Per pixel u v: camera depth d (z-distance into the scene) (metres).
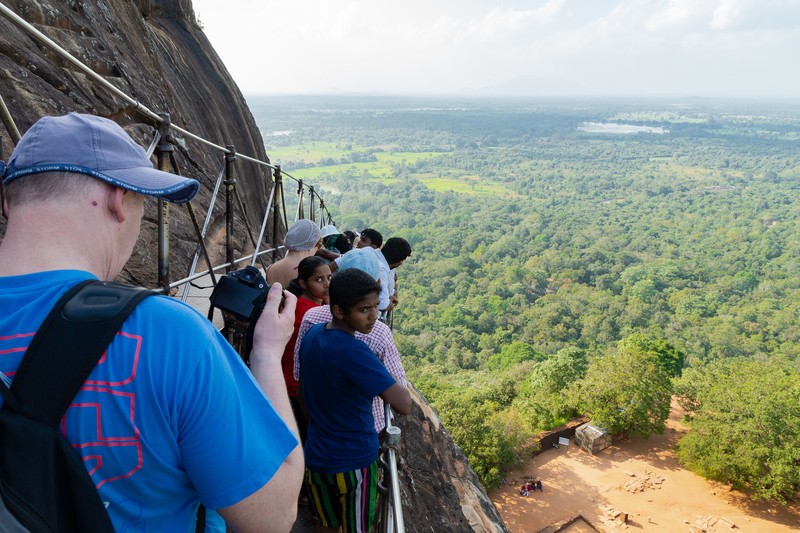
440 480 7.36
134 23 7.61
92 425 0.89
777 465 23.33
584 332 70.62
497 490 25.55
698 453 26.16
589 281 101.94
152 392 0.91
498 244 123.19
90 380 0.89
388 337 2.89
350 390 2.56
